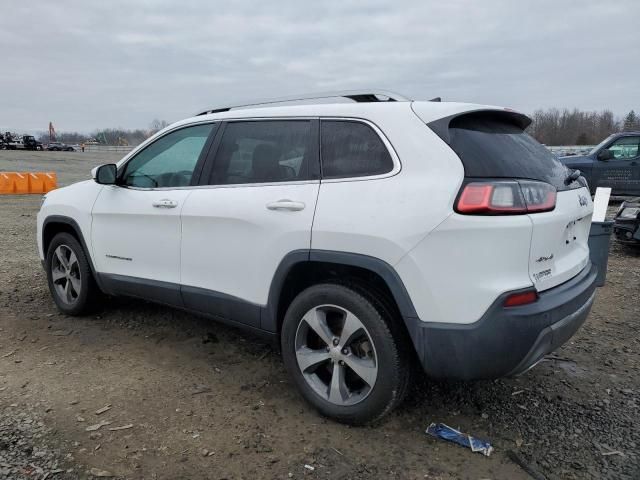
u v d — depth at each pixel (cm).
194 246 359
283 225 306
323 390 306
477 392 340
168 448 275
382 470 261
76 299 461
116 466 259
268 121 342
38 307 498
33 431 286
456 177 260
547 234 268
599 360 392
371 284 288
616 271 661
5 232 939
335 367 297
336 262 286
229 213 334
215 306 353
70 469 255
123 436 284
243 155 348
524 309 253
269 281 317
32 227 1011
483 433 294
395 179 277
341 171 298
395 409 313
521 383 354
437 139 273
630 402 329
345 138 304
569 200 299
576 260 310
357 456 272
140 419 302
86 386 341
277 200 313
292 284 321
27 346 405
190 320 462
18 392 330
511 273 254
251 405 321
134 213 397
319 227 291
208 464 263
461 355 257
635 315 491
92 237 434
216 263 347
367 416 287
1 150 5875
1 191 1761
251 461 266
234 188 342
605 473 259
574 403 328
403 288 266
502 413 316
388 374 277
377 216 273
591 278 312
